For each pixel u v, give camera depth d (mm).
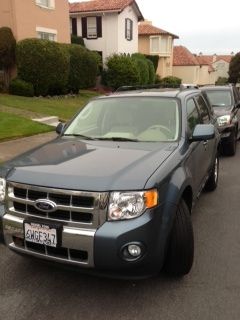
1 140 10484
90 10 32688
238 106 11125
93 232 3176
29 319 3236
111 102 5117
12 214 3545
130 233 3148
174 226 3596
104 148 4094
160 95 5027
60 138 4785
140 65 32250
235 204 6145
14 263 4172
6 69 19828
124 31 34156
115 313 3312
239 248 4543
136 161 3619
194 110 5387
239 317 3244
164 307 3389
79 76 22406
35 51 18875
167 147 4152
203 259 4250
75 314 3303
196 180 4773
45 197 3338
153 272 3344
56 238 3281
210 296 3545
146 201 3227
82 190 3201
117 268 3197
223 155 10133
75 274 3928
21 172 3533
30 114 14641
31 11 20625
